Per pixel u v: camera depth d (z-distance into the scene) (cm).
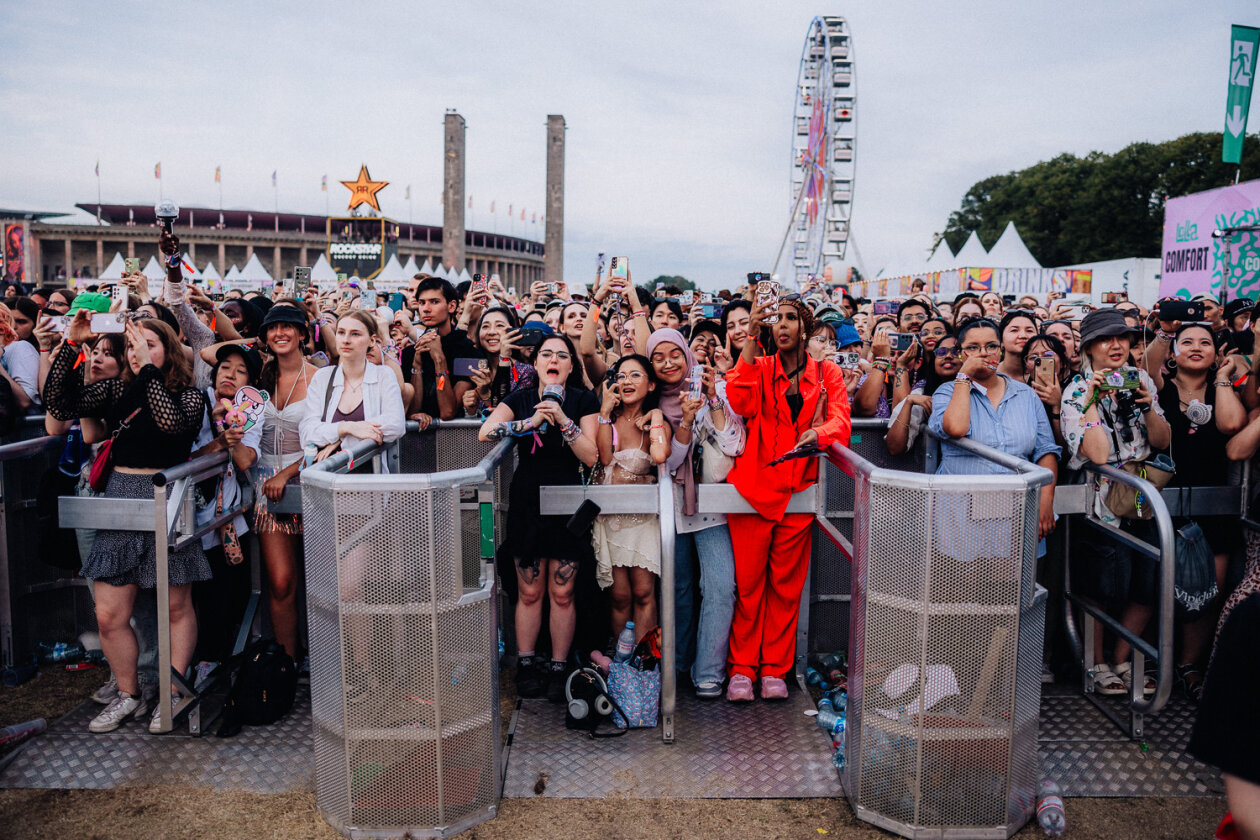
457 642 273
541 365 357
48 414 376
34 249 8188
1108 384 346
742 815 289
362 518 262
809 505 365
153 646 391
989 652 266
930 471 393
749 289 531
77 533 360
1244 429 369
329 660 275
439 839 274
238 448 363
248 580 412
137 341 339
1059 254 5697
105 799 300
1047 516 350
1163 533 305
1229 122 1316
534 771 316
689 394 345
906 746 273
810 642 423
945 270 2409
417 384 455
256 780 313
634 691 351
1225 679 136
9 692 390
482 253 9894
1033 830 281
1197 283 1412
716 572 368
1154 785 308
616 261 466
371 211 4866
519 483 363
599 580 375
